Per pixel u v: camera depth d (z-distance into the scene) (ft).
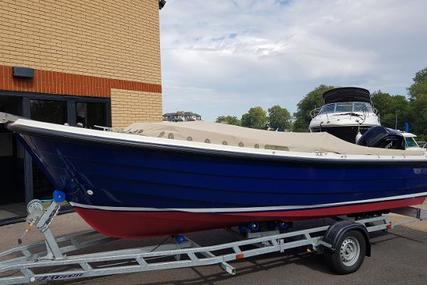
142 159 12.92
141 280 15.07
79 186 13.14
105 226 14.03
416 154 19.98
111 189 13.17
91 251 16.39
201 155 13.41
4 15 23.18
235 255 14.28
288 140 16.65
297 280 15.20
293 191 15.69
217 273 15.85
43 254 13.20
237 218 15.21
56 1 25.84
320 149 16.58
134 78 31.12
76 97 27.07
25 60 24.21
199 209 14.43
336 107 43.42
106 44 29.01
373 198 18.37
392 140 21.04
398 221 22.95
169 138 14.03
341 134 41.04
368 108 42.78
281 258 17.54
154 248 14.14
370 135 21.25
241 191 14.66
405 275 15.69
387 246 19.42
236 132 15.90
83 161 12.53
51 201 13.53
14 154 28.40
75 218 24.03
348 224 16.06
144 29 31.99
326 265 16.25
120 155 12.64
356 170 17.16
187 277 15.39
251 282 14.98
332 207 17.15
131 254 13.08
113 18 29.50
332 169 16.34
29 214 12.66
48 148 12.41
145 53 32.04
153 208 13.88
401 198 19.57
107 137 12.25
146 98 32.09
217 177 14.07
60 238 14.67
